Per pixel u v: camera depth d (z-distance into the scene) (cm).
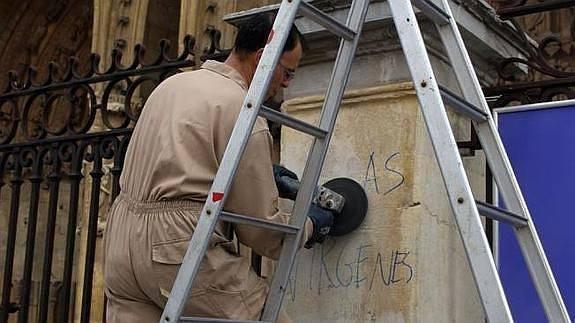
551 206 381
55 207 561
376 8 378
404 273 368
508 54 441
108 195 1342
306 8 321
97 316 1306
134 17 1593
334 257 387
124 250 315
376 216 380
